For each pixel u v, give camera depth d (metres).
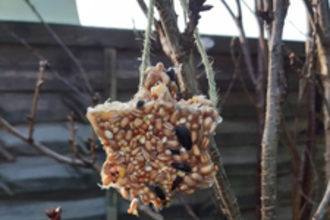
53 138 0.66
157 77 0.33
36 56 0.66
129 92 0.71
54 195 0.67
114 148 0.33
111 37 0.69
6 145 0.64
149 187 0.33
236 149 0.77
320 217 0.41
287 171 0.79
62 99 0.68
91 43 0.68
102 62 0.69
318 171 0.76
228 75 0.76
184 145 0.32
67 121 0.68
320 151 0.76
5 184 0.63
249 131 0.77
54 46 0.67
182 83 0.35
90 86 0.64
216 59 0.75
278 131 0.42
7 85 0.64
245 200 0.76
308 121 0.64
